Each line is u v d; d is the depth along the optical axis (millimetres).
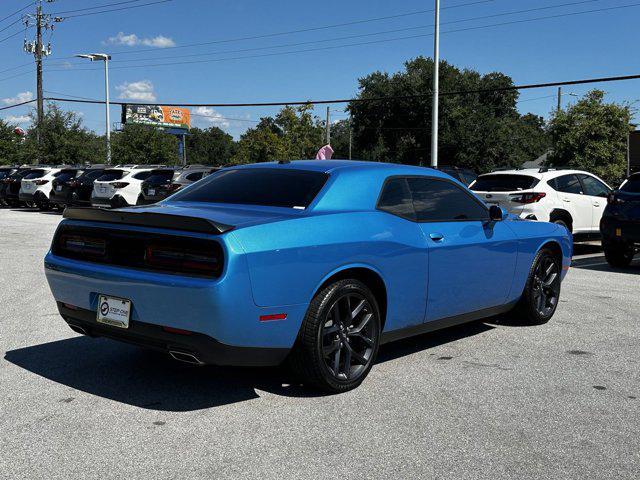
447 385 4410
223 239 3604
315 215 4145
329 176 4535
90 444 3385
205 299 3555
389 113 62844
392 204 4707
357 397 4156
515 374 4672
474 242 5223
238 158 62688
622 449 3398
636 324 6336
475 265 5262
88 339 5555
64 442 3406
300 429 3615
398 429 3627
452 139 56344
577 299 7676
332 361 4203
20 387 4277
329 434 3549
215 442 3426
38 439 3443
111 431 3561
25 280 8625
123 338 4031
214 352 3693
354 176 4594
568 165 33062
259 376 4578
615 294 8039
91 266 4070
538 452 3346
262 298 3721
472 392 4266
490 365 4898
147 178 19281
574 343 5586
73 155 38250
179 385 4359
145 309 3797
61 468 3107
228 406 3969
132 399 4074
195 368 4750
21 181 24500
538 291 6227
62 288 4316
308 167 4766
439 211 5082
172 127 77062
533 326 6246
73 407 3922
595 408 3992
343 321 4266
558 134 34062
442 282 4941
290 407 3965
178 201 4754
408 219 4758
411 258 4625
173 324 3701
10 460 3189
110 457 3234
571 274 9906
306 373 4105
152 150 36688
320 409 3934
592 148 32844
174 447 3359
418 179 5023
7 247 12367
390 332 4664
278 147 60188
